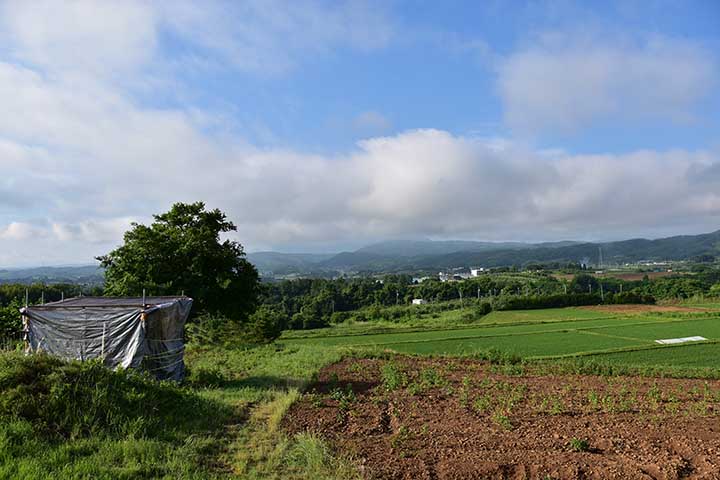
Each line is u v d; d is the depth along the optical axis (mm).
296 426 10242
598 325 49844
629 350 31688
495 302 76562
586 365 20422
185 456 7891
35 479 6387
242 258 31609
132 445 7914
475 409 12109
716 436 9500
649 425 10453
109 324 14031
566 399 13578
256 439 9195
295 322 72125
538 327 49594
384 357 23750
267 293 33000
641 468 7641
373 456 8391
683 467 7777
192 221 30656
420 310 82562
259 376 16516
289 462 8008
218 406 11328
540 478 7418
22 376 9203
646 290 91938
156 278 26578
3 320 23234
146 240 26891
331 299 96312
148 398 10102
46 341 13945
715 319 53594
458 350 30859
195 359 22094
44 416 8438
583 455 8312
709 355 29281
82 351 13938
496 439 9359
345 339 43688
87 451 7684
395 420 10883
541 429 10117
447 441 9227
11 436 7531
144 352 14039
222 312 29781
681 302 78625
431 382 15961
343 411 11688
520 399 13445
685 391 15555
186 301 16672
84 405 8961
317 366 19656
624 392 14672
